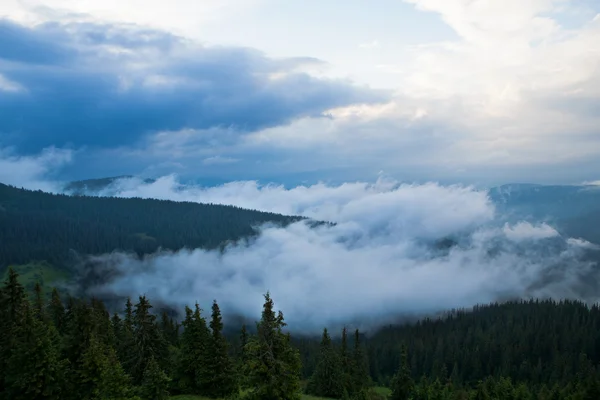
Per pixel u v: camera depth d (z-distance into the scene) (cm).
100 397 4094
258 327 4253
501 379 10388
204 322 5981
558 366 14450
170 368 5822
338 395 7838
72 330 4594
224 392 5616
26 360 3938
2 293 4606
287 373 4166
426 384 9200
